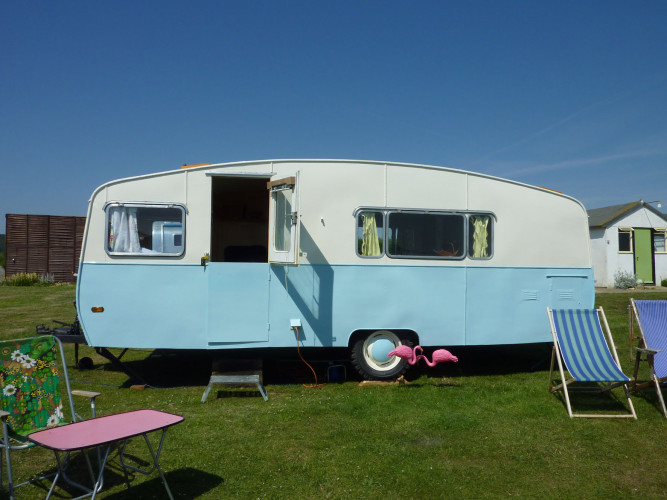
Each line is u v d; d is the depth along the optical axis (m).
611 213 19.69
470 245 6.93
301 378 7.08
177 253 6.26
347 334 6.60
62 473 3.70
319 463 4.27
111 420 3.57
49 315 11.70
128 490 3.77
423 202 6.82
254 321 6.37
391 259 6.70
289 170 6.53
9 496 3.61
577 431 5.05
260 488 3.85
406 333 6.86
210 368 7.62
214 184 7.84
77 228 19.48
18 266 19.03
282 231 6.35
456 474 4.12
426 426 5.11
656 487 3.97
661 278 19.73
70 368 7.57
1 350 3.79
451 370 7.55
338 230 6.59
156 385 6.70
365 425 5.13
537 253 7.14
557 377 7.12
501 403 5.88
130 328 6.16
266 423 5.18
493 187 7.03
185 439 4.73
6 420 3.53
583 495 3.84
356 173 6.66
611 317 11.46
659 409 5.69
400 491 3.85
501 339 6.99
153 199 6.24
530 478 4.09
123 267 6.16
